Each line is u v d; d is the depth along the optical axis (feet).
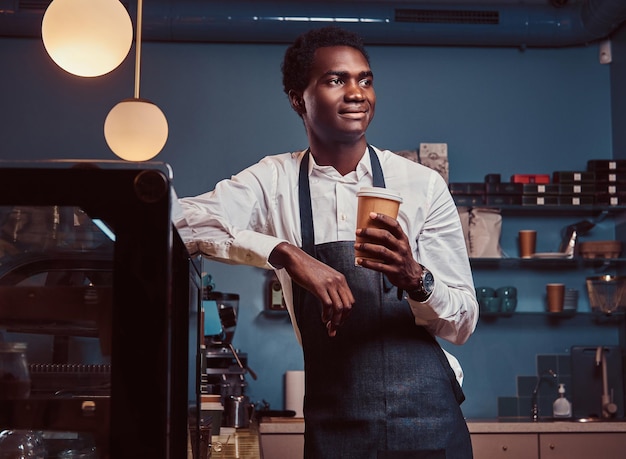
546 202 15.81
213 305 10.61
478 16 15.85
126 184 2.67
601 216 16.38
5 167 2.68
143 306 2.64
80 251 2.82
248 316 16.15
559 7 16.01
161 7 15.40
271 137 16.51
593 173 15.87
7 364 2.84
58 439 2.79
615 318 16.38
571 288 16.40
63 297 2.79
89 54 5.07
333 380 5.13
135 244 2.66
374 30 15.78
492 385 16.25
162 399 2.62
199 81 16.51
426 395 5.06
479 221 15.74
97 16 5.05
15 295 2.80
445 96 16.76
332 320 4.57
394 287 5.23
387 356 5.10
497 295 15.80
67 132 16.17
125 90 16.37
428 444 4.99
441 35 15.96
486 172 16.63
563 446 14.16
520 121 16.78
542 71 16.88
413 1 15.94
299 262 4.58
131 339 2.64
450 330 5.20
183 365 3.39
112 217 2.66
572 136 16.78
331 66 5.10
